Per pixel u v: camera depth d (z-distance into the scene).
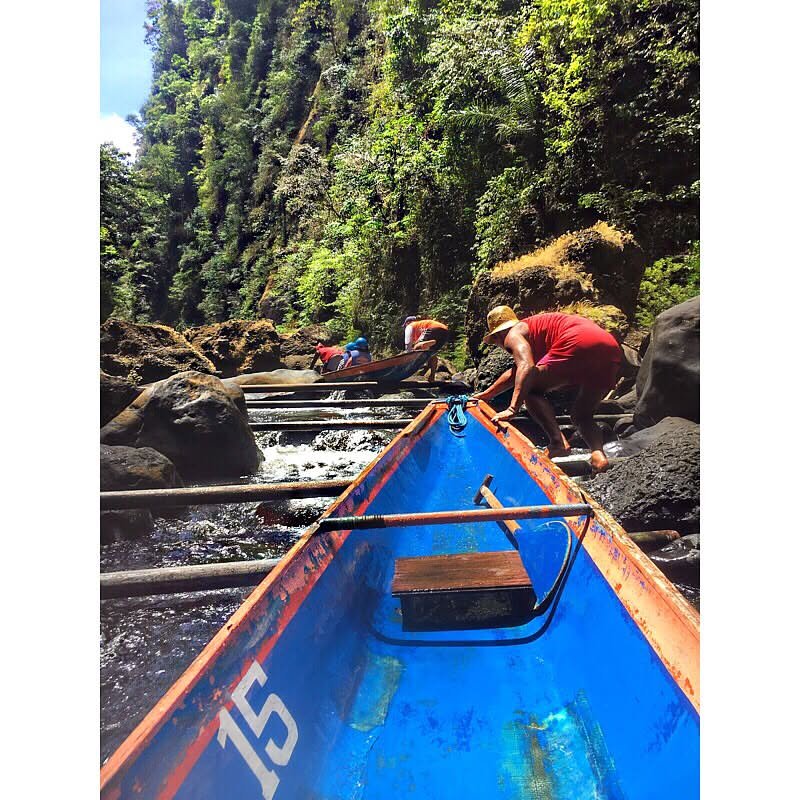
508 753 1.72
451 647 2.24
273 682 1.60
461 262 15.15
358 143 21.92
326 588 2.10
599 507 2.37
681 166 9.29
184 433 5.73
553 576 2.55
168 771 1.17
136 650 2.84
